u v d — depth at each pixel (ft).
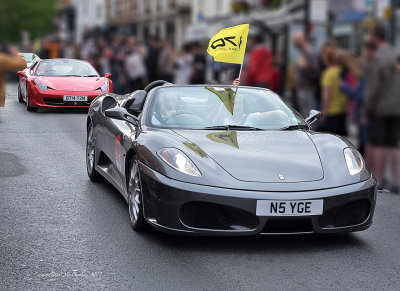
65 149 30.14
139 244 16.48
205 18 111.45
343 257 15.87
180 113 19.43
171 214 15.92
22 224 18.08
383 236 17.93
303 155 17.16
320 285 13.83
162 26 144.36
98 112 23.27
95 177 23.72
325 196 15.89
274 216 15.65
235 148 17.21
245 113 19.86
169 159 16.43
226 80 54.90
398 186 24.98
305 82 37.47
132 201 18.01
